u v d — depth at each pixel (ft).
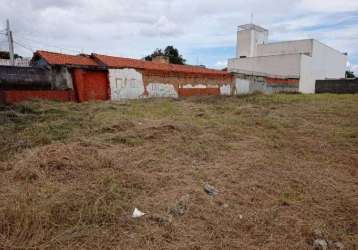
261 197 12.54
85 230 9.27
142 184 13.01
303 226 10.30
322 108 43.98
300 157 18.81
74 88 43.83
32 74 40.04
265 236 9.62
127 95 51.47
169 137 21.35
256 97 61.87
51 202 10.57
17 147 17.95
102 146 18.51
